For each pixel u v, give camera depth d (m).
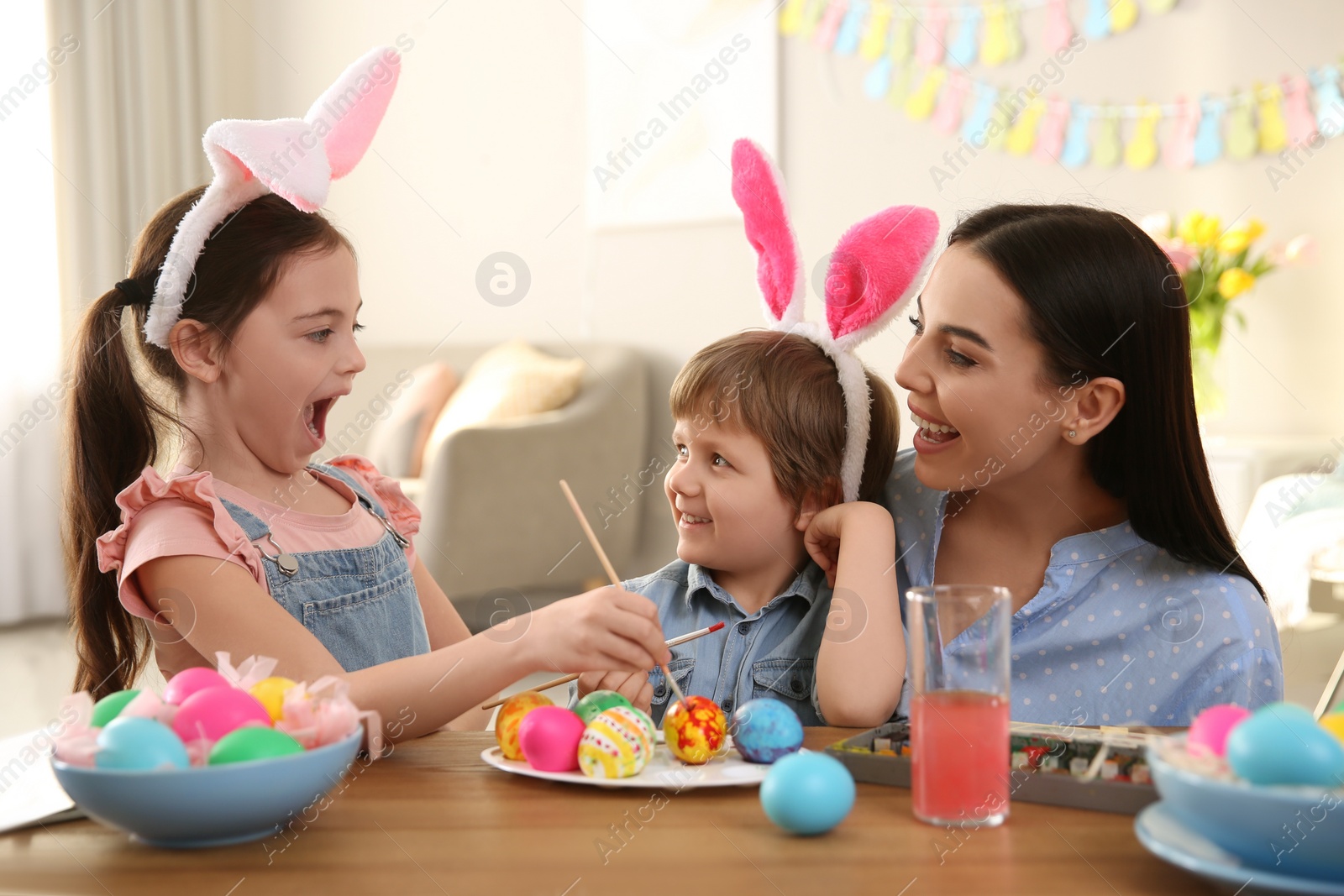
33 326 3.55
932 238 1.02
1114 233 0.90
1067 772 0.61
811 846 0.54
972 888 0.48
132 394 0.98
